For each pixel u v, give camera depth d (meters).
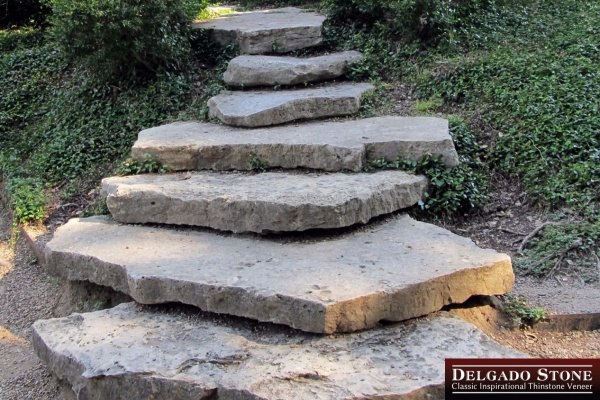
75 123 7.01
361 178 4.72
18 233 5.95
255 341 3.34
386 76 6.70
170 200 4.60
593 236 4.34
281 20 7.91
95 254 4.22
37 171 6.63
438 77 6.29
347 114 6.03
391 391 2.82
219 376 3.00
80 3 6.22
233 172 5.23
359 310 3.26
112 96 7.07
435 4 6.60
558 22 7.30
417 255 3.76
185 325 3.55
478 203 4.93
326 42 7.34
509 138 5.36
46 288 5.15
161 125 6.36
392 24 7.12
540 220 4.71
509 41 6.85
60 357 3.37
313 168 5.07
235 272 3.69
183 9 6.93
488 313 3.74
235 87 6.73
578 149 5.03
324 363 3.05
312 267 3.68
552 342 3.59
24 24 10.08
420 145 4.94
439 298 3.46
